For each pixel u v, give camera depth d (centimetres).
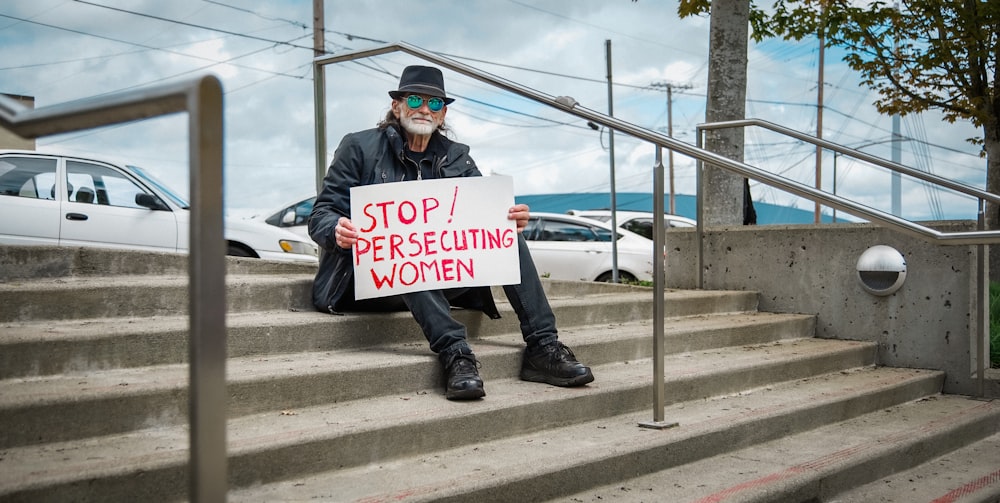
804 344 564
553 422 360
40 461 249
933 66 1109
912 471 402
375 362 353
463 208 384
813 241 607
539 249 1173
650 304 549
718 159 370
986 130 1135
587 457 315
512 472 292
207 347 161
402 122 402
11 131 181
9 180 748
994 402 514
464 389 344
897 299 569
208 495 161
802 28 1163
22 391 277
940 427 438
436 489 271
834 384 491
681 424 375
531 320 394
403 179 405
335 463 290
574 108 385
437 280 375
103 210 774
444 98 404
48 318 347
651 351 477
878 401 480
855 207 386
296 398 324
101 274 436
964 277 541
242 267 513
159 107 167
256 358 359
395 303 406
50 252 414
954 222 551
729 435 377
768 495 318
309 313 407
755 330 552
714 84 870
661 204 367
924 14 1098
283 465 277
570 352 392
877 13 1103
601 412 381
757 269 634
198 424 159
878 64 1151
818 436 415
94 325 345
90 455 256
